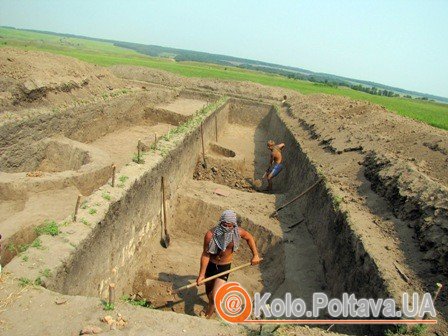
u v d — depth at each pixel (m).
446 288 5.16
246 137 23.39
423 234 6.20
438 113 27.81
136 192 7.85
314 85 48.97
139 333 4.07
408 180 7.74
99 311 4.34
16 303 4.22
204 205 10.88
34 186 8.41
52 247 5.18
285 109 24.70
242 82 33.25
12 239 6.58
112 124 16.80
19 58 14.03
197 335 4.18
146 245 8.94
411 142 10.77
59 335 3.91
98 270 6.24
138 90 20.28
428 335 4.48
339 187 9.14
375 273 5.52
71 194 8.72
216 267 6.05
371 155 10.13
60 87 14.26
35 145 11.36
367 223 7.15
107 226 6.48
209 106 20.08
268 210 10.93
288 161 14.79
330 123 15.02
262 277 8.69
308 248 8.75
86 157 10.84
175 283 8.40
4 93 11.88
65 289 5.06
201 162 15.03
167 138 11.45
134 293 7.99
